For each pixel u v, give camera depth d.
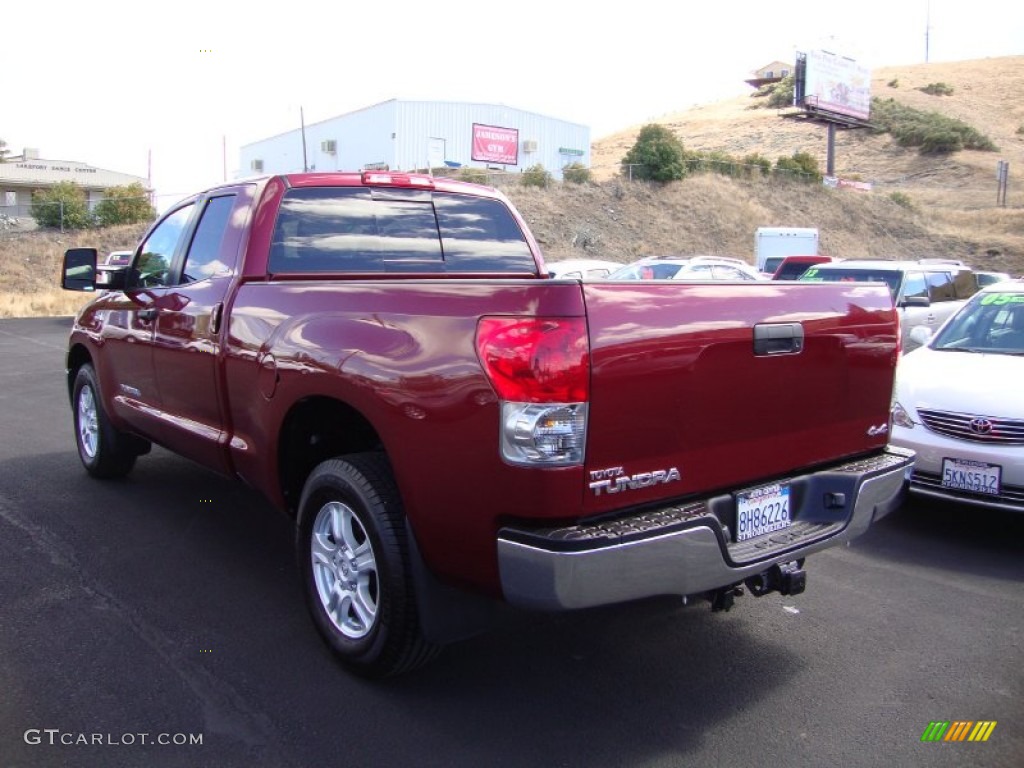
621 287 2.97
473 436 2.96
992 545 5.74
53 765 3.00
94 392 6.25
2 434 8.24
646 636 4.23
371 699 3.52
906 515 6.41
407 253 4.86
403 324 3.27
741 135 73.31
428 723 3.36
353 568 3.67
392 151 42.75
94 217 35.84
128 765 3.02
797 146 67.62
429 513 3.15
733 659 3.99
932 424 5.90
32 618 4.16
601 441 2.92
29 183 51.28
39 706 3.38
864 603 4.71
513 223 5.38
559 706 3.52
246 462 4.27
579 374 2.84
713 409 3.25
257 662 3.79
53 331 19.72
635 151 43.25
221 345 4.35
